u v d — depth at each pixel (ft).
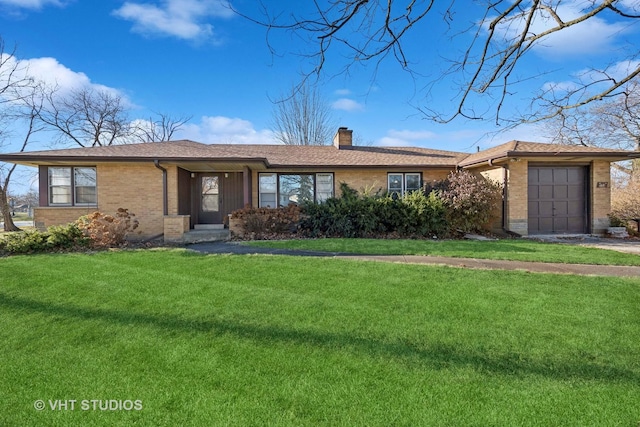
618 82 14.93
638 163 55.21
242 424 7.09
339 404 7.72
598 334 11.24
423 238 37.70
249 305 14.28
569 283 17.16
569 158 38.68
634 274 19.29
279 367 9.35
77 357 10.01
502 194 40.29
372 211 38.42
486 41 14.79
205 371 9.19
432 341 10.86
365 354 10.05
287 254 25.61
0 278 18.75
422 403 7.73
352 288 16.56
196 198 46.32
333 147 56.08
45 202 40.19
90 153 38.52
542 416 7.25
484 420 7.14
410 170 47.06
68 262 23.09
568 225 40.75
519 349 10.28
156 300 14.98
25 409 7.70
